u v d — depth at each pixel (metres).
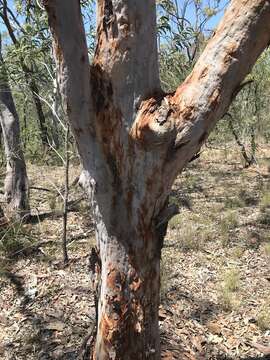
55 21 2.06
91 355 3.06
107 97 2.29
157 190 2.47
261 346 3.88
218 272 5.19
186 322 4.20
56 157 8.14
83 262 5.37
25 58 4.64
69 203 7.14
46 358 3.76
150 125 2.15
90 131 2.38
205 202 7.66
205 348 3.85
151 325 2.79
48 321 4.24
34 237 5.91
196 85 2.06
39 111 7.91
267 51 9.25
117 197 2.52
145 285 2.68
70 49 2.11
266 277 5.05
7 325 4.24
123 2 2.13
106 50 2.23
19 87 5.27
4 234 5.68
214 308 4.45
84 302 4.52
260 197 7.91
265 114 11.29
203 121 2.09
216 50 2.01
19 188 6.60
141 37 2.18
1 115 6.52
